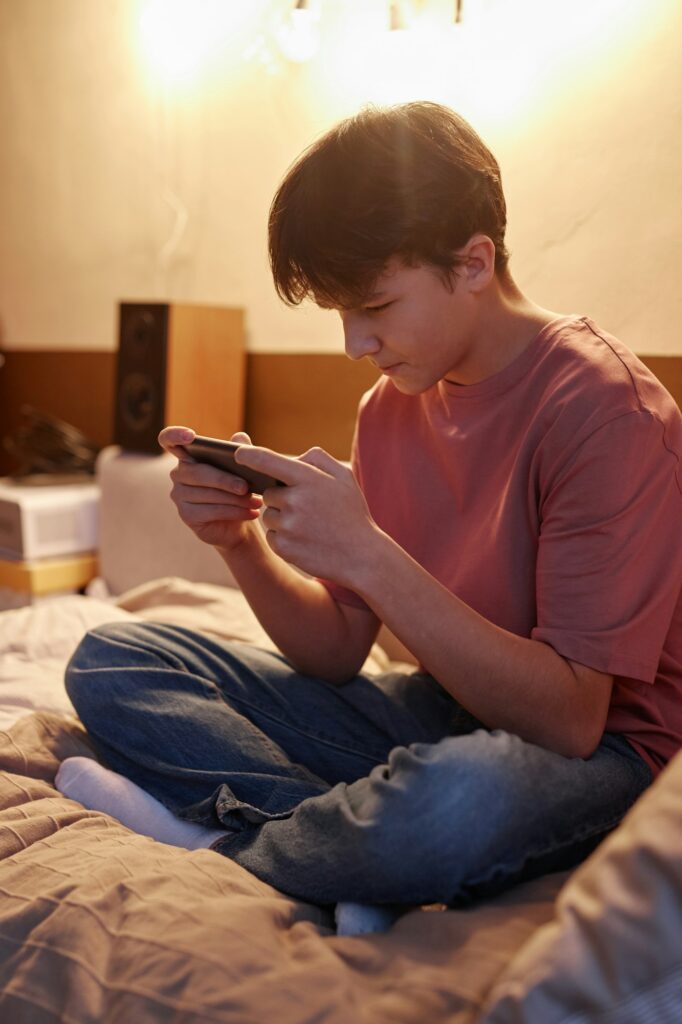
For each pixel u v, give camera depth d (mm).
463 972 798
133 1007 808
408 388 1205
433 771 920
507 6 1841
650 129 1688
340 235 1046
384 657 1852
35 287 3109
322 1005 773
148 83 2650
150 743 1222
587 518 1078
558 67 1790
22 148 3055
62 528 2467
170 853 1063
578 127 1777
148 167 2693
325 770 1265
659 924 664
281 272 1102
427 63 1989
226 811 1114
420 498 1345
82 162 2885
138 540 2361
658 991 648
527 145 1851
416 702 1331
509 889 957
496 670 1041
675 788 741
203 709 1229
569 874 967
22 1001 858
